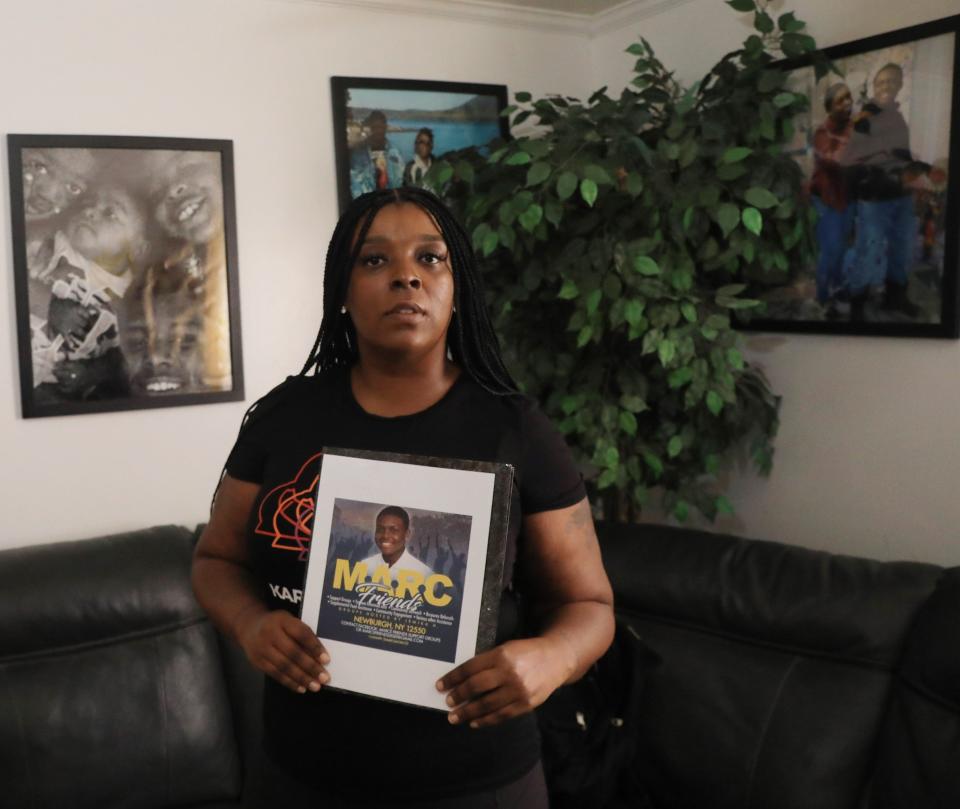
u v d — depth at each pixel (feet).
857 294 6.88
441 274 3.16
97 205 7.07
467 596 2.95
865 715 5.54
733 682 6.05
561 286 7.23
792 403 7.59
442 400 3.24
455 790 3.03
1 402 6.92
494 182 7.17
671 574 6.53
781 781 5.62
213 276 7.54
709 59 8.06
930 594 5.65
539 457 3.17
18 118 6.82
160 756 6.18
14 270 6.86
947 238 6.19
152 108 7.28
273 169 7.79
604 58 9.21
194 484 7.66
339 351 3.59
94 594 6.33
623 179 6.77
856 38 6.79
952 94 6.09
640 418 7.52
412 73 8.39
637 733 6.20
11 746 5.82
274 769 3.24
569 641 3.03
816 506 7.47
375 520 3.06
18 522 7.04
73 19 6.94
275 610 3.27
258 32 7.63
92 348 7.14
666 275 6.72
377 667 2.99
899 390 6.73
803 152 7.16
